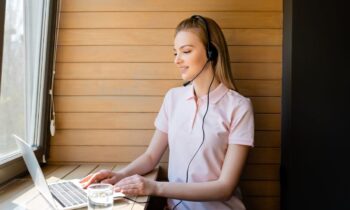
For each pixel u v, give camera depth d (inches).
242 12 70.8
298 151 67.4
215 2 70.8
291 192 67.5
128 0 71.0
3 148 55.7
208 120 57.7
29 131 66.0
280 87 71.1
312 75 67.1
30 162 47.7
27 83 63.3
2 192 50.6
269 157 71.2
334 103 67.1
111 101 71.0
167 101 64.6
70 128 71.2
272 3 70.9
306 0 66.7
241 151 55.2
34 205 44.8
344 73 67.1
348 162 67.2
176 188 50.1
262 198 71.1
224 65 60.8
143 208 43.8
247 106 57.5
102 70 71.1
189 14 70.8
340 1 66.7
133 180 49.7
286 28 69.3
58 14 70.7
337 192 67.3
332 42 66.9
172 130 60.6
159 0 70.9
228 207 56.3
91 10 71.1
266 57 71.0
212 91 59.6
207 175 56.4
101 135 71.2
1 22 47.3
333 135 67.3
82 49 71.1
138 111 71.1
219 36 60.9
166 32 71.0
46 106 68.7
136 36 71.0
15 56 57.4
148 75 71.2
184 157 58.2
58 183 53.7
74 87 71.2
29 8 62.1
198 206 56.3
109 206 40.6
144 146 71.3
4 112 55.0
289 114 67.8
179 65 60.4
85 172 64.9
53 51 69.6
